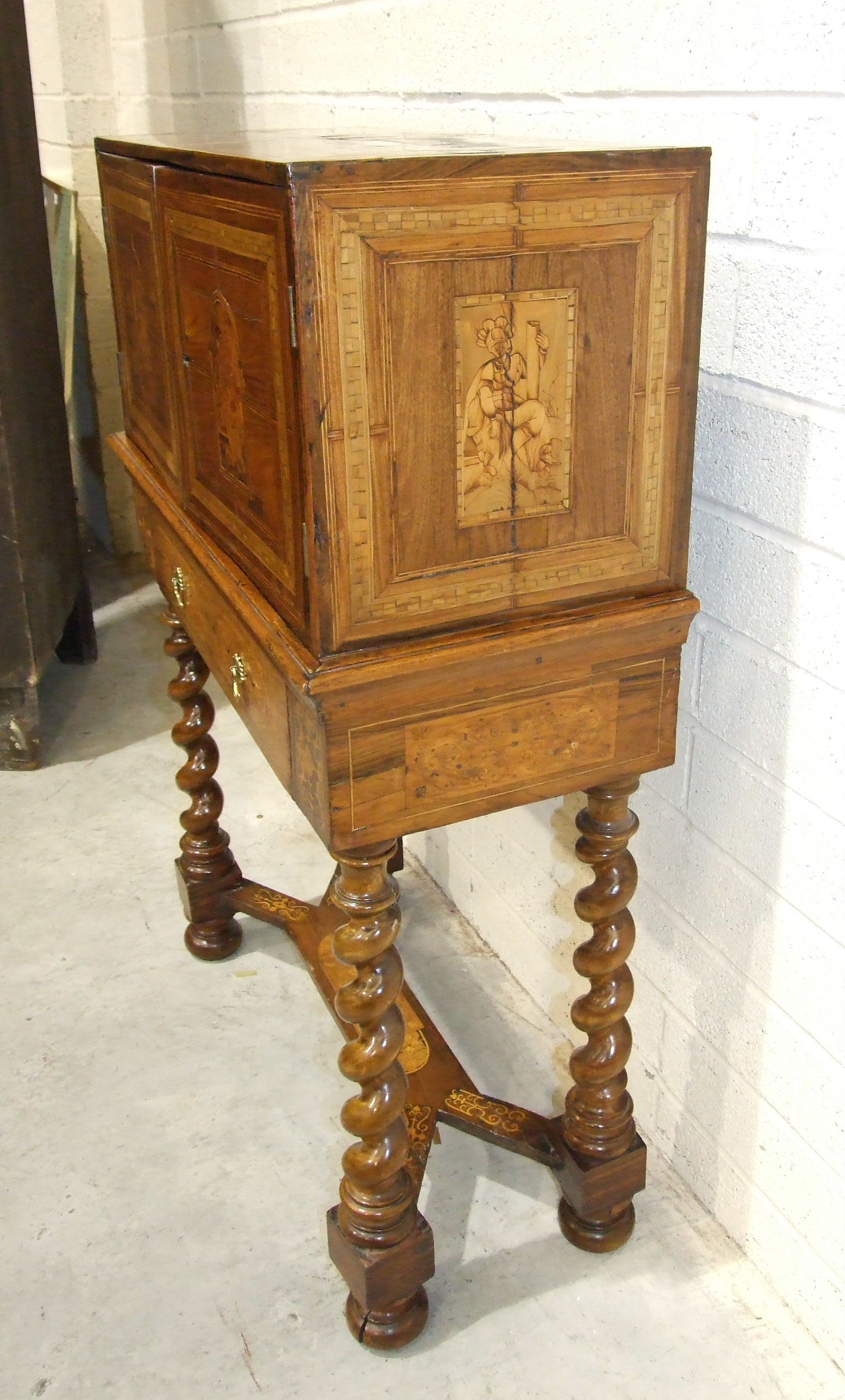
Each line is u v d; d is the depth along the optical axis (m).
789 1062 1.29
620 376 1.03
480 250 0.93
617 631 1.10
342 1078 1.72
